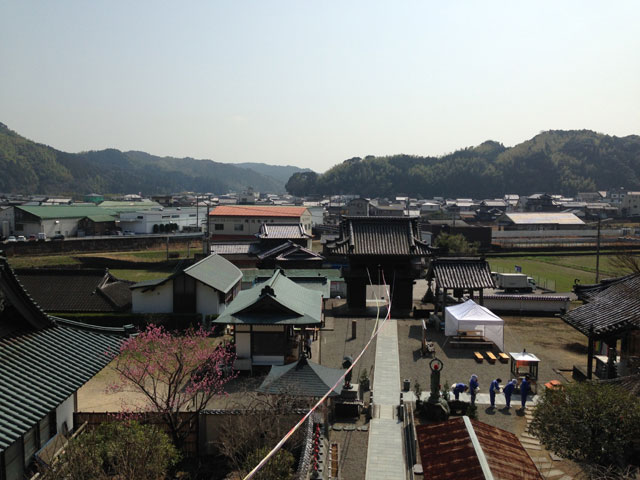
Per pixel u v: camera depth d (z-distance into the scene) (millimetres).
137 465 14125
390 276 40844
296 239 65250
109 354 18469
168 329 36188
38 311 17625
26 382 15062
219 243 66438
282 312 27812
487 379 26016
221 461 17609
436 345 32156
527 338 33656
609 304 25469
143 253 75312
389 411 22016
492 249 87000
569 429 14672
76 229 94750
